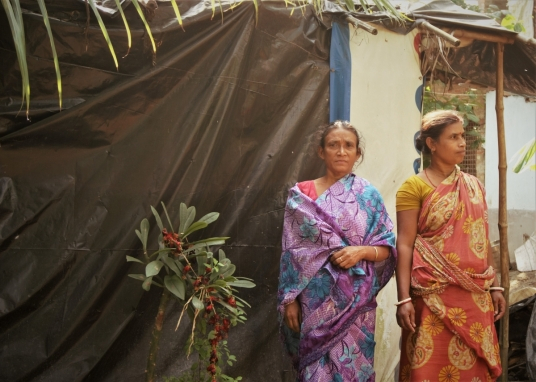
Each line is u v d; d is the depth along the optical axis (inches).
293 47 161.0
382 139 169.6
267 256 158.9
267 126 159.6
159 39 146.1
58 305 137.4
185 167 149.9
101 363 141.9
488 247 133.3
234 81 153.8
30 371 134.5
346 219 125.7
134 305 144.9
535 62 186.7
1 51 134.0
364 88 167.5
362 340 124.5
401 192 133.1
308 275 123.3
